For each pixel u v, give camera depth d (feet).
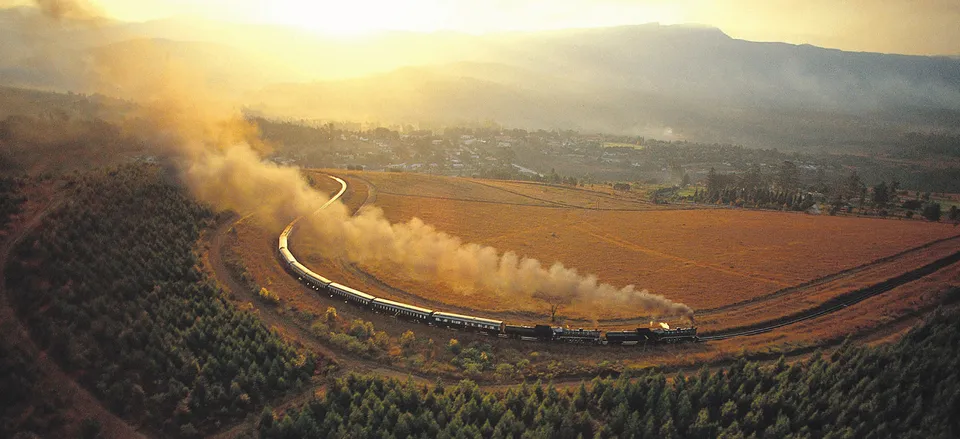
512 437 242.37
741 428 255.29
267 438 248.32
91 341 289.53
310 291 414.21
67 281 324.60
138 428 253.65
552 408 259.19
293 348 318.04
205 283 374.63
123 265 357.00
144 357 287.48
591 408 271.49
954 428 243.60
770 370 294.25
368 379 288.10
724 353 334.44
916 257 516.73
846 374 279.69
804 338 355.15
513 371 311.27
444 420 257.75
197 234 473.67
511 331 352.69
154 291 341.00
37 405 252.62
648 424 246.47
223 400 273.75
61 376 269.44
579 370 311.47
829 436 238.89
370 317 377.09
